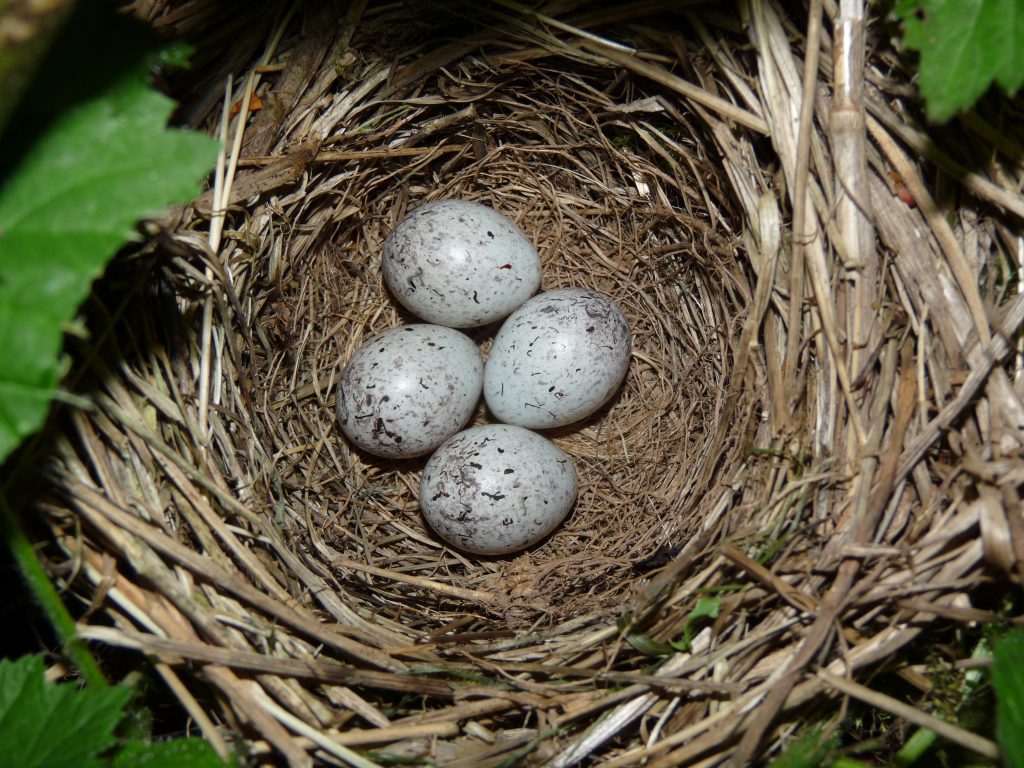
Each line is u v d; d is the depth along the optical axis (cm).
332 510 12
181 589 9
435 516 12
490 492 12
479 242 12
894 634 9
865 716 10
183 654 9
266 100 11
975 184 10
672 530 12
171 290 11
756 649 10
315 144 12
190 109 11
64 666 9
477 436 12
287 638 10
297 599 11
